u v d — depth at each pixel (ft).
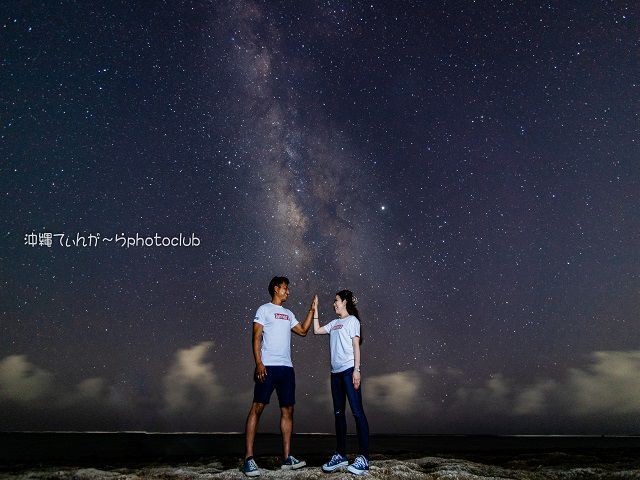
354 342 16.08
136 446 32.96
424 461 19.33
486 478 15.65
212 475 15.62
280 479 14.79
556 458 22.04
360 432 15.69
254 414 15.98
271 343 16.57
